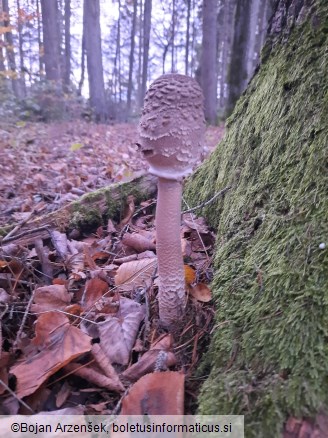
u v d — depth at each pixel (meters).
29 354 0.25
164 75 0.23
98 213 0.43
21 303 0.30
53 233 0.39
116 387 0.23
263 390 0.19
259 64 0.40
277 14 0.37
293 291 0.22
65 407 0.23
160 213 0.25
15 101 1.60
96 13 2.27
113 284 0.34
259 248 0.26
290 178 0.27
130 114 3.19
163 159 0.22
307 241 0.23
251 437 0.17
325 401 0.17
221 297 0.27
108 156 0.95
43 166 0.78
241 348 0.22
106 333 0.27
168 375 0.21
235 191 0.35
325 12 0.29
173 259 0.26
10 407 0.22
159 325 0.28
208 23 1.95
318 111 0.27
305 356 0.19
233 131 0.41
